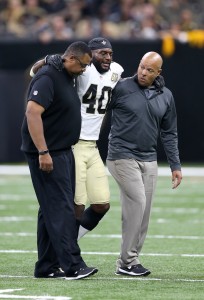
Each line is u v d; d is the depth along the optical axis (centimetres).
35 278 2650
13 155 6744
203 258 3086
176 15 7475
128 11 7362
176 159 2811
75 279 2584
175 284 2542
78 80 2717
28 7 7356
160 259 3061
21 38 6531
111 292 2400
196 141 6650
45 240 2652
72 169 2620
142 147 2727
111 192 5431
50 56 2578
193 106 6619
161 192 5419
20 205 4775
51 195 2567
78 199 2731
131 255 2700
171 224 4056
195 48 6575
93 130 2747
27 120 2528
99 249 3309
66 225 2558
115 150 2727
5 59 6550
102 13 7400
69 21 7300
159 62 2709
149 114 2725
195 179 6116
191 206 4759
